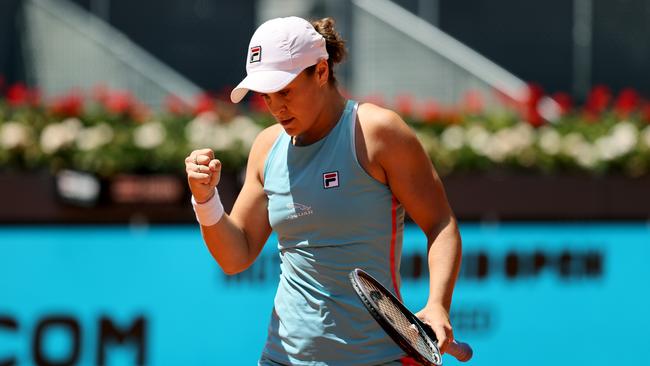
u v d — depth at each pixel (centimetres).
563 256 2309
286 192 1115
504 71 3186
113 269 2219
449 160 2425
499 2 3203
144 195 2234
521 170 2441
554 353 2273
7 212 2214
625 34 3216
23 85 3120
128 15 3175
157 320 2211
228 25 3197
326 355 1109
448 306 1079
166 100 3127
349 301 1102
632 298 2309
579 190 2330
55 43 3142
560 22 3212
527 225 2308
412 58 3169
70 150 2342
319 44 1078
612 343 2288
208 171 1107
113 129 2395
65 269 2214
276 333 1153
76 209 2223
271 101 1082
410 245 2231
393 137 1080
